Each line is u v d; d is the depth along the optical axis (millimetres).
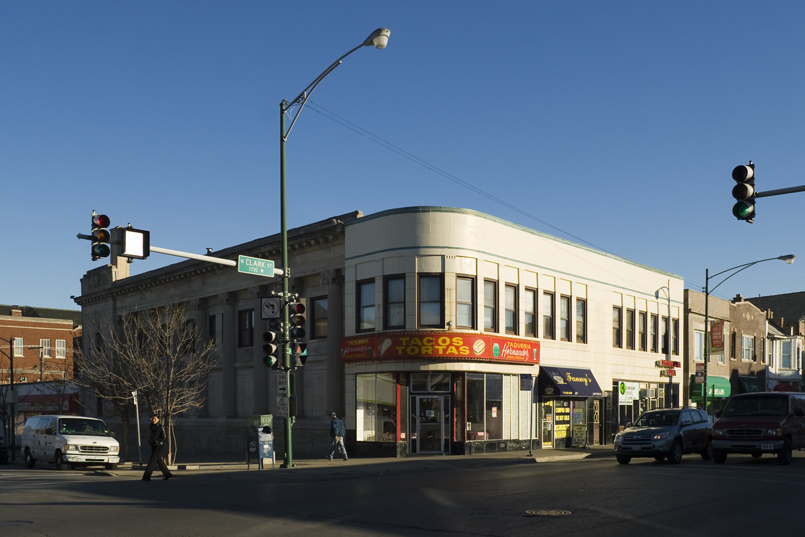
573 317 37844
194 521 12977
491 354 31188
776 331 62719
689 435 26062
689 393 47812
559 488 17188
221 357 41688
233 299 41125
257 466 27078
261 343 38531
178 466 28125
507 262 33312
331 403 33719
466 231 31219
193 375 36281
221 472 25234
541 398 35406
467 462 27031
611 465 24922
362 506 14734
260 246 37875
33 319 79625
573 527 12156
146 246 20234
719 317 52781
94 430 31047
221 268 41094
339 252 34031
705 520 12891
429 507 14430
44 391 57094
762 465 24359
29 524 12625
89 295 53188
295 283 36562
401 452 30266
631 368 42531
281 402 24859
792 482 18547
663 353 46000
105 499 16344
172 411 32812
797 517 13250
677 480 18828
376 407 31344
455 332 29953
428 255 30531
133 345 37000
